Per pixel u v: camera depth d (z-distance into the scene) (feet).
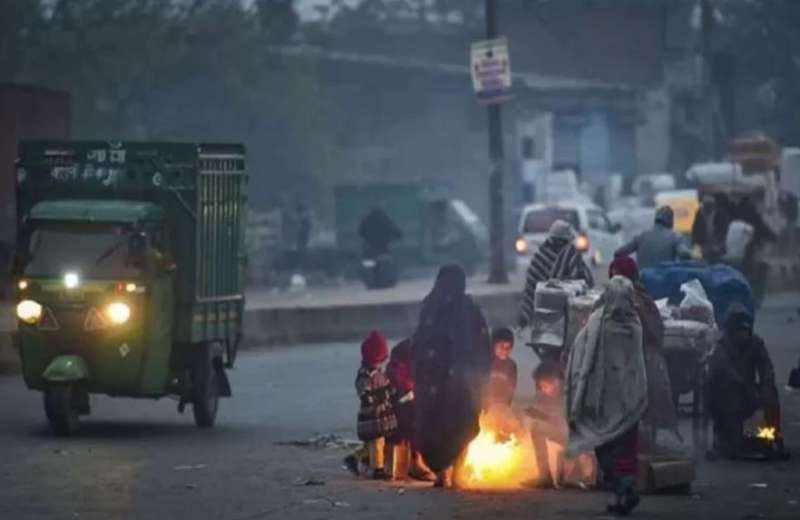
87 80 359.25
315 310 207.10
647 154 491.31
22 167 122.42
